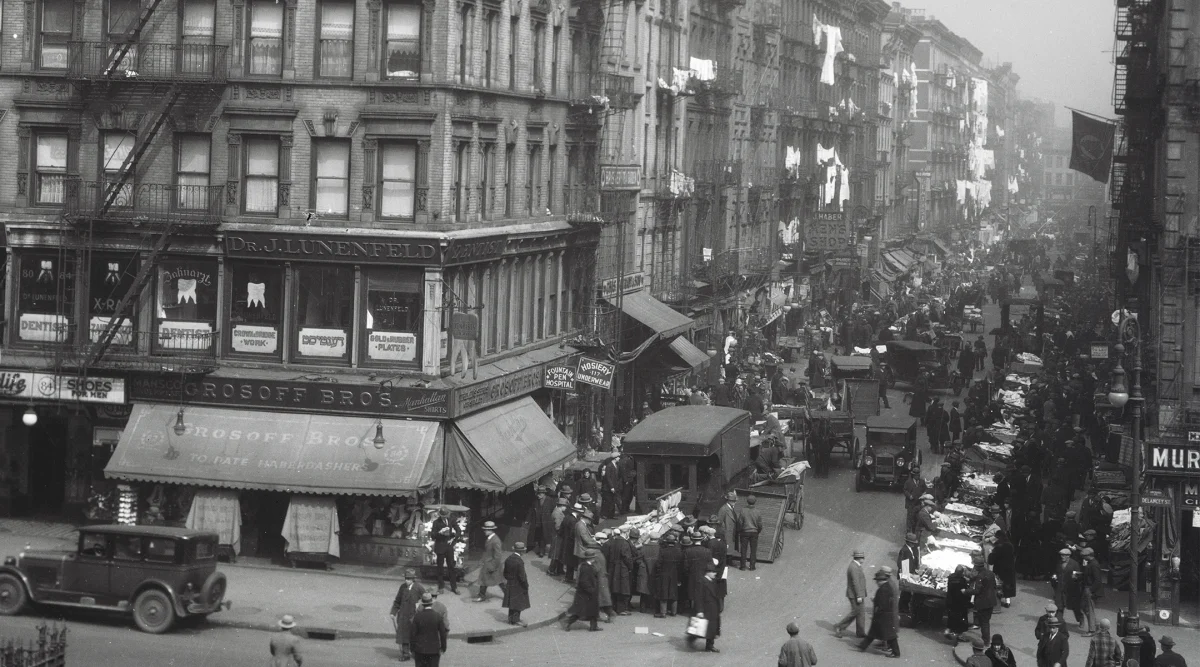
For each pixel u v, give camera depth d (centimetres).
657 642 3111
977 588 3147
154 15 3844
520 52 4444
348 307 3788
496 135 4222
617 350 5341
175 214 3797
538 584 3584
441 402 3675
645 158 6184
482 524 3988
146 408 3784
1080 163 5103
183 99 3806
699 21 7038
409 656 2867
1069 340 7512
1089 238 17675
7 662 1939
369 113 3725
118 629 2953
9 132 3919
